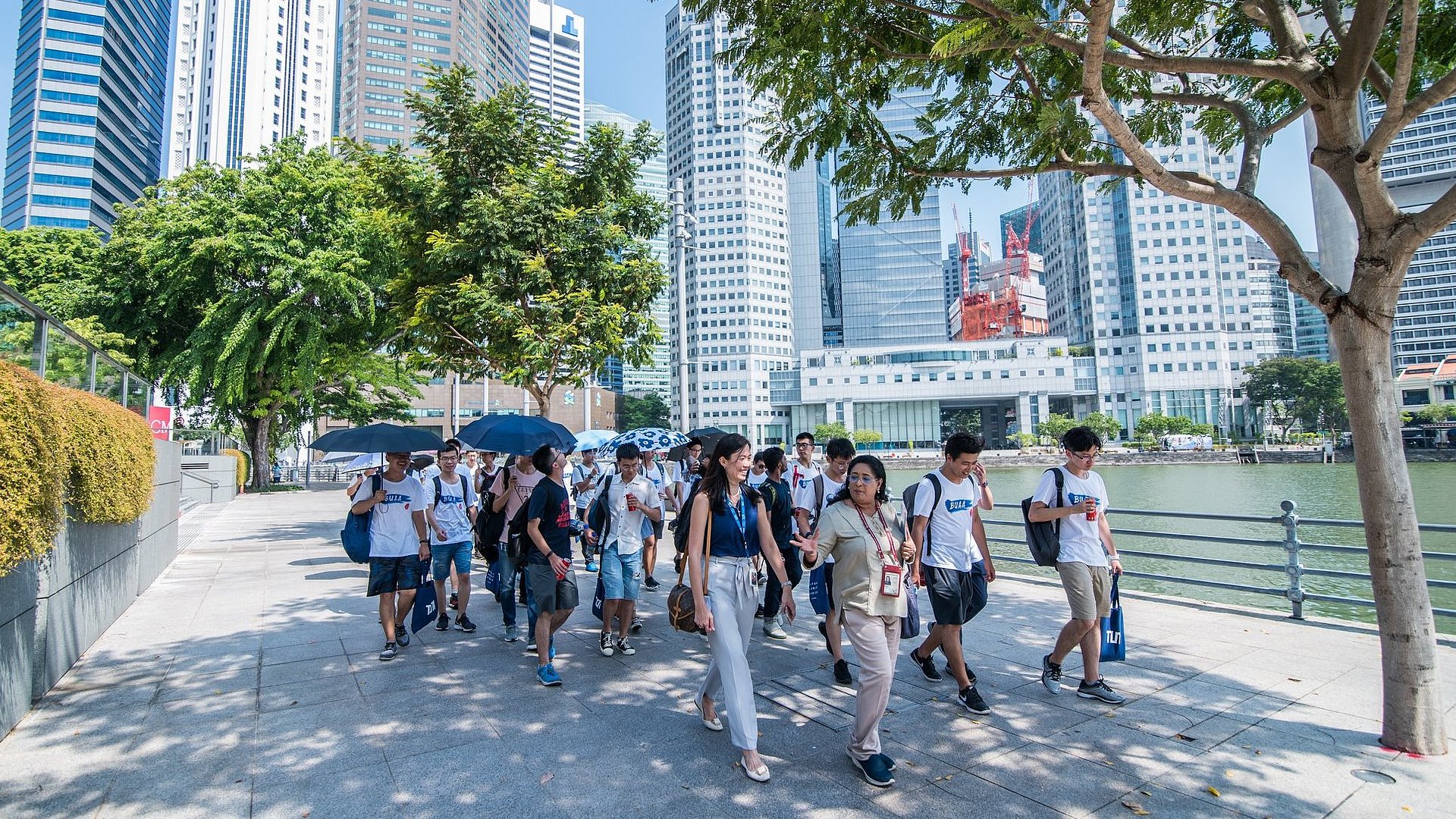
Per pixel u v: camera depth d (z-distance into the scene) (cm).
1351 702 468
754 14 610
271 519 1839
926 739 419
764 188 13175
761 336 12862
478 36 13212
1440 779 361
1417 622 393
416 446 593
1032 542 495
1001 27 456
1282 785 356
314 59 13012
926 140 660
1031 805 339
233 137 11712
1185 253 10825
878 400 11469
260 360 2508
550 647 528
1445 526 584
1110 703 473
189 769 378
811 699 490
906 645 630
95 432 582
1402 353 10056
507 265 1214
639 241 1430
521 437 656
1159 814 330
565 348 1207
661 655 602
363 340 2861
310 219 2503
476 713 462
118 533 732
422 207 1295
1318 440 8844
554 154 1375
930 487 470
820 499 672
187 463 2452
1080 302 11994
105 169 9988
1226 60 436
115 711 465
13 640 439
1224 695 484
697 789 357
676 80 13912
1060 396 11331
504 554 643
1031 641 633
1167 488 5131
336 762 387
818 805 341
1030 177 596
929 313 13712
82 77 9562
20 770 376
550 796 350
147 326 2673
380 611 594
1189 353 10662
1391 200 392
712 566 395
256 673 545
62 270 2806
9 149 9812
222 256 2330
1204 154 8294
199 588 895
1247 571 1873
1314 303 428
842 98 603
